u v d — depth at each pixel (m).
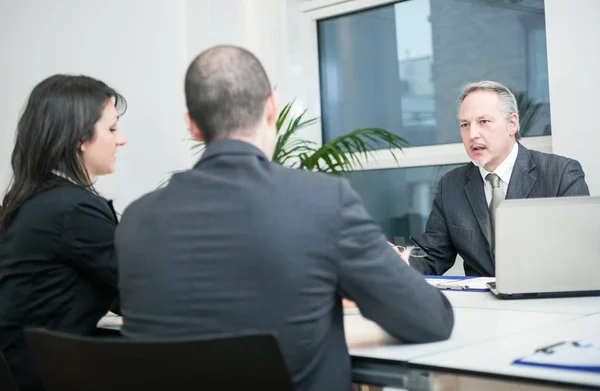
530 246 1.93
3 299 1.80
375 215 4.25
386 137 3.86
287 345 1.21
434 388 1.24
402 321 1.36
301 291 1.21
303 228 1.23
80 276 1.84
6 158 3.83
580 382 1.05
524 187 2.82
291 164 4.29
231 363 1.06
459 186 3.00
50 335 1.16
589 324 1.52
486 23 3.81
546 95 3.62
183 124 3.92
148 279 1.26
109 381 1.13
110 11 3.88
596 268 1.91
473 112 2.89
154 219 1.29
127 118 3.87
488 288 2.17
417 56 4.07
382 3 4.15
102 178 3.78
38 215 1.80
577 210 1.91
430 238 3.03
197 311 1.22
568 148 3.21
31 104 1.90
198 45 3.92
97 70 3.85
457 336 1.46
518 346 1.32
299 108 4.38
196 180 1.29
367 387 1.43
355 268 1.27
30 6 3.88
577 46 3.16
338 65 4.40
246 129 1.34
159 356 1.07
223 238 1.23
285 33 4.33
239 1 4.12
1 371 1.54
